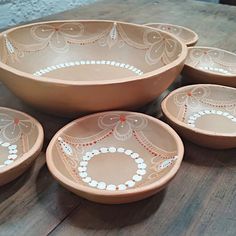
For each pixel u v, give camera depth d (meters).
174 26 0.95
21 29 0.69
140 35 0.72
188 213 0.40
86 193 0.36
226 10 1.34
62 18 1.14
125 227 0.38
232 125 0.58
